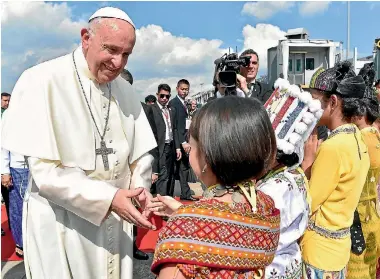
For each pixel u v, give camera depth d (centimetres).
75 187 180
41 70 197
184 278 106
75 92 198
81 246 196
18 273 405
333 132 206
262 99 341
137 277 403
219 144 112
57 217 195
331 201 198
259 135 114
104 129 204
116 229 206
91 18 188
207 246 105
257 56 349
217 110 116
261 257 114
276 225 122
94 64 193
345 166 193
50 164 188
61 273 195
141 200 191
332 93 207
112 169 204
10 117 192
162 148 629
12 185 429
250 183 120
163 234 110
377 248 250
